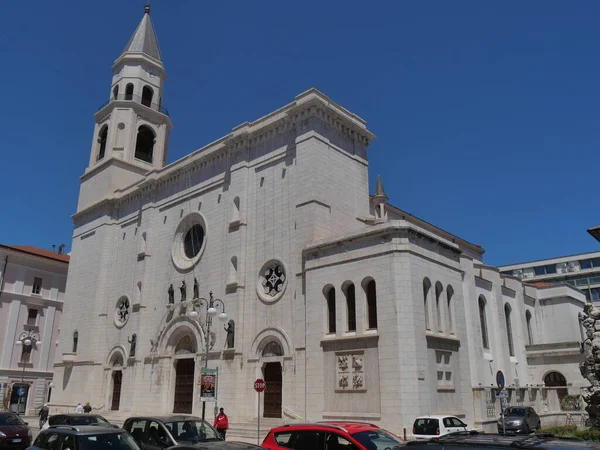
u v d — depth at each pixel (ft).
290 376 107.45
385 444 42.22
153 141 193.67
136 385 141.59
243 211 129.39
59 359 174.29
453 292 108.58
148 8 212.64
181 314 136.98
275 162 127.75
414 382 89.25
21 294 208.13
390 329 93.15
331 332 103.40
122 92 193.57
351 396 95.09
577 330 170.81
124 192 173.99
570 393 137.28
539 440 23.94
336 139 126.31
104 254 170.91
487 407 104.88
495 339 136.67
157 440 54.03
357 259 101.71
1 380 195.21
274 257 119.44
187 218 147.54
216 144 145.18
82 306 172.96
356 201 127.13
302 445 43.60
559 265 341.82
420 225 174.29
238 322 120.37
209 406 120.37
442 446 24.49
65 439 47.52
